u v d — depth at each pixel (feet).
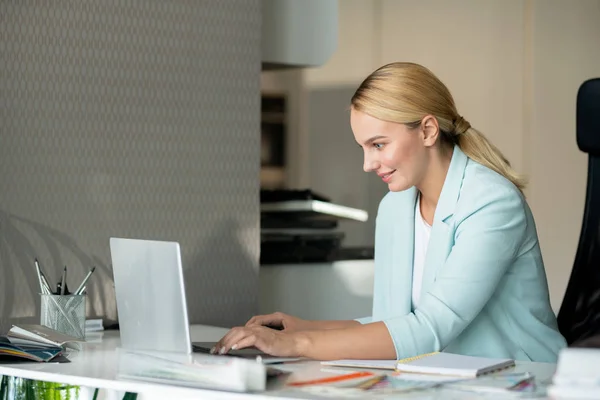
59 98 9.71
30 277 9.53
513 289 7.75
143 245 6.93
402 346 6.95
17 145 9.45
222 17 10.90
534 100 18.74
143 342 7.13
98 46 9.95
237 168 11.05
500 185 7.48
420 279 8.21
